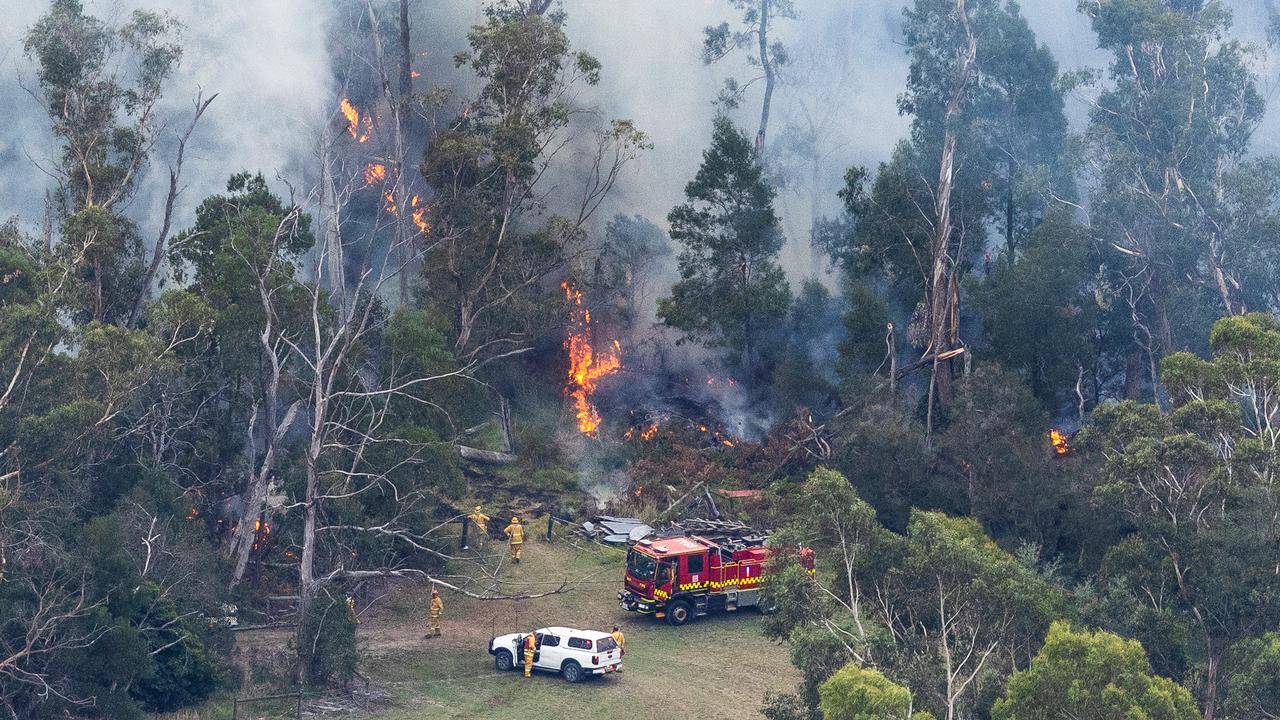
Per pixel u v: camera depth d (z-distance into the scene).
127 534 37.69
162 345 43.56
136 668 33.88
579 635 38.66
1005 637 30.17
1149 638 32.16
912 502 54.31
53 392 39.12
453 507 55.03
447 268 58.25
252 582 44.94
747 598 45.44
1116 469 36.72
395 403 47.97
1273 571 32.22
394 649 41.41
